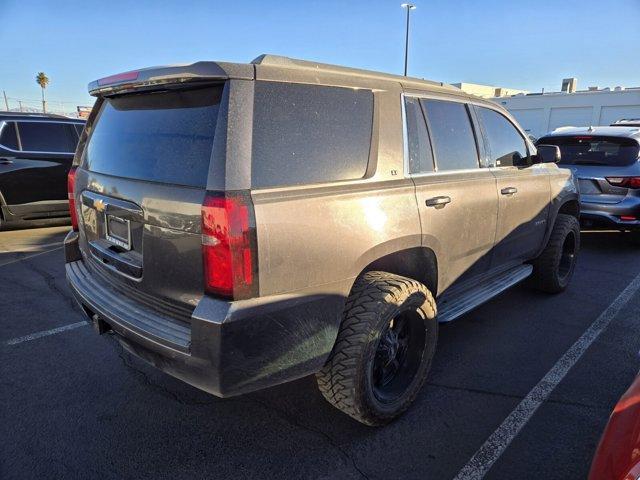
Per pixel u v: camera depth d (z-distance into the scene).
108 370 3.56
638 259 6.64
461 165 3.54
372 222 2.65
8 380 3.41
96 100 3.23
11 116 7.59
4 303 4.80
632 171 6.61
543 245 4.76
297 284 2.34
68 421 2.96
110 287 2.89
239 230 2.11
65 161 7.89
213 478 2.52
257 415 3.04
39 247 6.97
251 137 2.22
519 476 2.54
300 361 2.41
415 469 2.59
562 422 2.98
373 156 2.77
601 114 36.66
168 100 2.51
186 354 2.22
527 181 4.24
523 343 4.04
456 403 3.18
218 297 2.16
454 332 4.25
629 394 1.63
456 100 3.57
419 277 3.22
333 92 2.61
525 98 41.00
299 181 2.38
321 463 2.63
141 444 2.77
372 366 2.68
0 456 2.64
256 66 2.30
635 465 1.43
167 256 2.32
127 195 2.54
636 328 4.35
